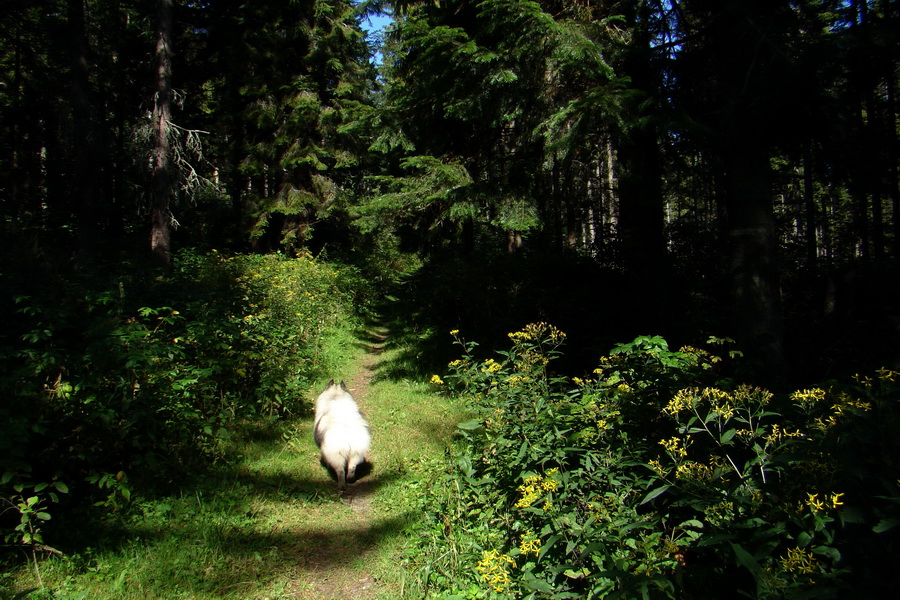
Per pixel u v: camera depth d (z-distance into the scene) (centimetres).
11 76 1722
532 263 1005
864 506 206
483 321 992
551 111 753
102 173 1719
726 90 637
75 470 463
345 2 1988
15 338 538
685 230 1169
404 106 893
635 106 619
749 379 453
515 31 683
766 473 263
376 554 432
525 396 411
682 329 719
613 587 250
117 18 1759
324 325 1214
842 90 574
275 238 1995
